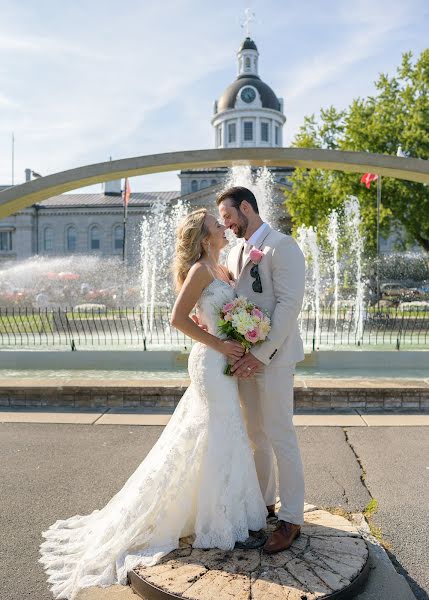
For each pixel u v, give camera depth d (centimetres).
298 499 312
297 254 314
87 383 680
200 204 6444
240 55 8688
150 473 313
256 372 321
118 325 1747
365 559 296
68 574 301
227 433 313
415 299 2920
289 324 308
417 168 929
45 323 1823
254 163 968
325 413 637
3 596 282
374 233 3073
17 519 368
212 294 318
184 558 296
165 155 957
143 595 275
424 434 554
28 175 7688
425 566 312
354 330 1606
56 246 7431
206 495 311
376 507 388
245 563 290
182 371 969
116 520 312
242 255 338
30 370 998
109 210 7294
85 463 474
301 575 278
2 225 7462
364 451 504
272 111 8231
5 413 640
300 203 3369
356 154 935
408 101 2912
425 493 411
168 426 335
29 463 474
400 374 917
